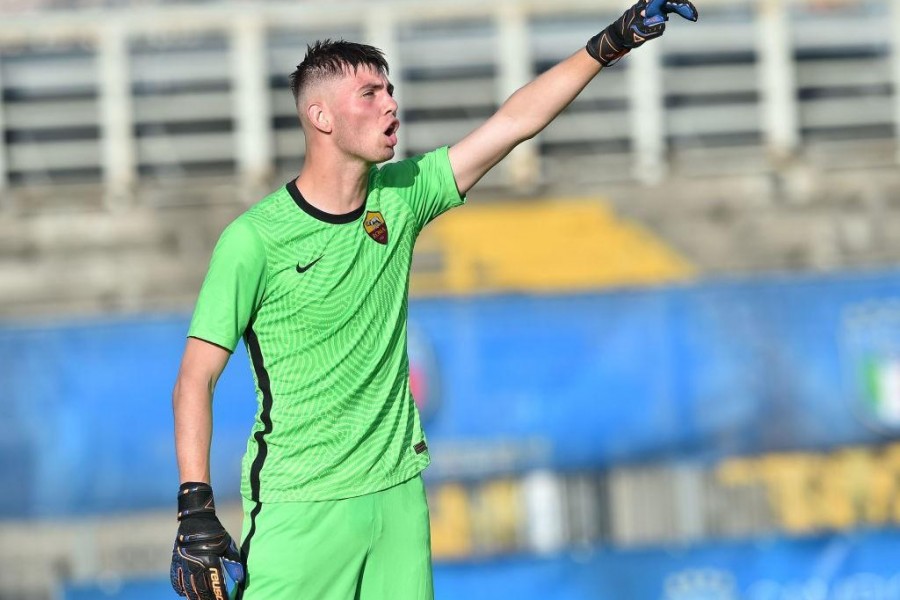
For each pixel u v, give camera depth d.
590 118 48.28
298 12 46.66
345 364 11.77
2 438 37.22
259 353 11.77
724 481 38.62
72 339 37.53
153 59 47.38
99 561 37.41
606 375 38.72
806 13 49.03
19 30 46.16
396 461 12.05
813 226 44.91
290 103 47.78
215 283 11.41
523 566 33.53
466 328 38.50
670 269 43.72
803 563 34.03
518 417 38.44
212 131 47.97
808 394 38.84
